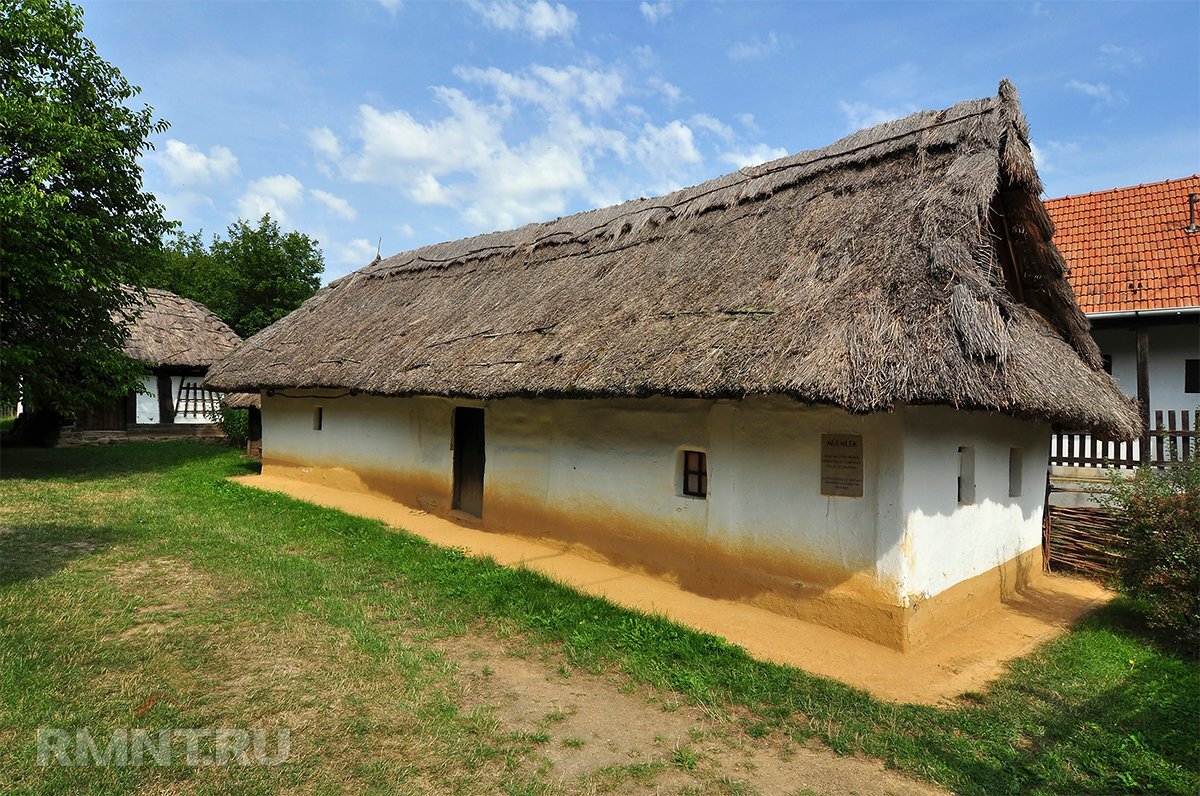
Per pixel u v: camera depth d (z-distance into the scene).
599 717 3.86
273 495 10.47
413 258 14.16
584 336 6.98
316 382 10.12
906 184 6.34
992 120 6.32
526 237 11.66
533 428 7.95
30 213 10.20
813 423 5.34
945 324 4.52
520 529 8.05
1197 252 10.46
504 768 3.29
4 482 10.82
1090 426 6.89
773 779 3.29
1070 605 6.66
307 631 4.91
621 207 10.45
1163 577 5.62
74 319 12.22
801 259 6.14
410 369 8.73
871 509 5.00
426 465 9.70
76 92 11.76
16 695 3.72
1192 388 10.60
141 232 13.06
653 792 3.15
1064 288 7.28
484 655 4.69
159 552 6.89
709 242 7.86
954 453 5.59
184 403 19.31
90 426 17.62
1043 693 4.45
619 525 6.86
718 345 5.39
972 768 3.42
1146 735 3.88
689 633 4.97
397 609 5.50
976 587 5.98
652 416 6.58
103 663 4.21
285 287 24.95
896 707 4.07
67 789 2.95
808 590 5.31
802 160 8.16
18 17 10.73
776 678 4.35
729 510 5.86
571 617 5.33
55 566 6.23
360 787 3.08
